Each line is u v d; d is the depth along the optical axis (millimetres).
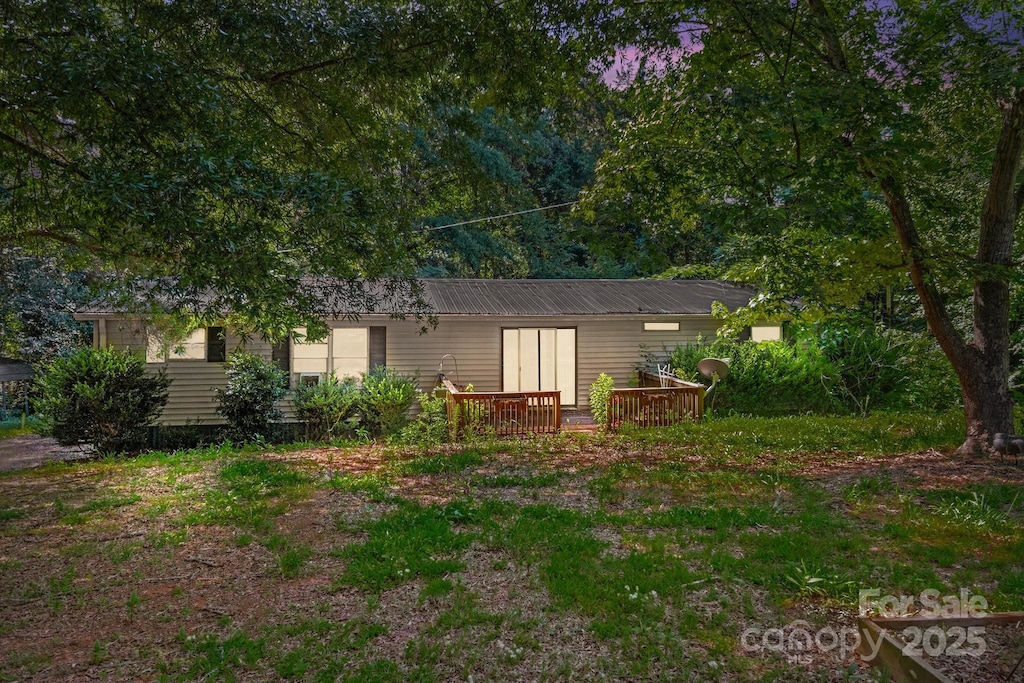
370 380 15617
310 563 6145
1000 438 10742
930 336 16484
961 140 12398
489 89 11289
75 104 7348
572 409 18266
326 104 11102
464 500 8297
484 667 4164
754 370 17156
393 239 10805
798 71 10141
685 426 14500
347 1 10008
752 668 4074
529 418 14555
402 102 11656
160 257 8844
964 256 11195
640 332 18609
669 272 14352
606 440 13320
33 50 7402
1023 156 12148
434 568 5805
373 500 8484
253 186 8016
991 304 11258
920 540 6559
